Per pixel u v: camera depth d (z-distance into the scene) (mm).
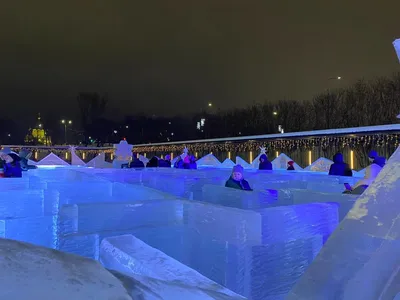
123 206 2377
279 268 2025
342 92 23516
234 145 19422
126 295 716
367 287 988
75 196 3830
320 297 1034
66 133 51750
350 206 2393
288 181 4867
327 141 13867
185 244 2410
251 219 1961
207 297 970
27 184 3830
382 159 5590
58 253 841
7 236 2764
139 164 9680
